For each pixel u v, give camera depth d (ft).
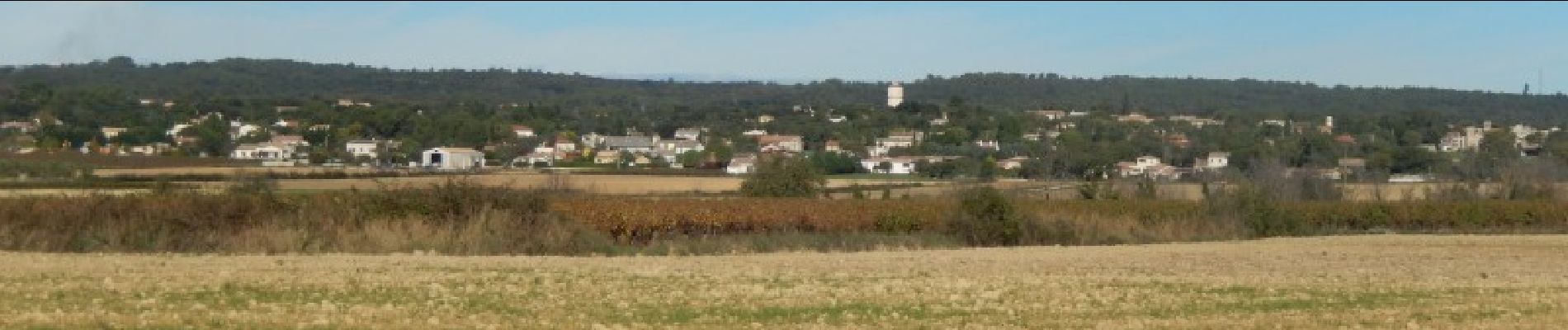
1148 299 80.02
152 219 123.54
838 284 87.97
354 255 112.16
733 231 158.92
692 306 73.20
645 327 63.72
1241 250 140.87
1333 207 203.51
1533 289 90.33
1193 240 168.86
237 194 133.08
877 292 81.66
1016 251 136.46
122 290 74.95
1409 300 81.30
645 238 148.46
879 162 378.12
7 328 57.00
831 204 172.55
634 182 253.85
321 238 121.29
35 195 146.00
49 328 57.62
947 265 110.11
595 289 82.38
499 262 105.19
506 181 150.00
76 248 117.60
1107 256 127.24
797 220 162.40
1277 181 249.55
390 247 120.57
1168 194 223.30
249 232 122.21
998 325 66.23
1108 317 70.33
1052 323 67.00
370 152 366.84
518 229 128.06
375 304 71.10
